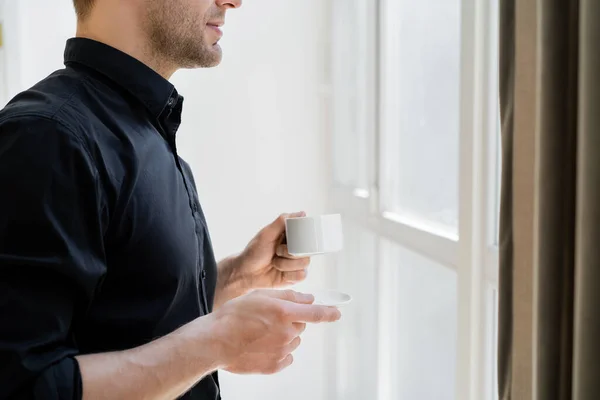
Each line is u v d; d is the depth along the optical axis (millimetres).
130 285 830
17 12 1938
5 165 704
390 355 1874
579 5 635
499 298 835
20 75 1960
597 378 608
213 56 1000
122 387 704
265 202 2201
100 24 907
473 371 1209
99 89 867
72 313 730
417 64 1646
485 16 1152
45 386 657
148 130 900
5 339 656
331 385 2305
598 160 595
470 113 1175
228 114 2143
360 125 2057
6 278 676
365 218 1973
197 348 753
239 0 1014
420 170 1642
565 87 667
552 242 676
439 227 1531
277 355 798
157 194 856
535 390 695
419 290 1660
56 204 717
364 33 2008
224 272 1236
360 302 2098
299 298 843
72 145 743
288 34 2152
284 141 2193
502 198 827
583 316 609
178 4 921
